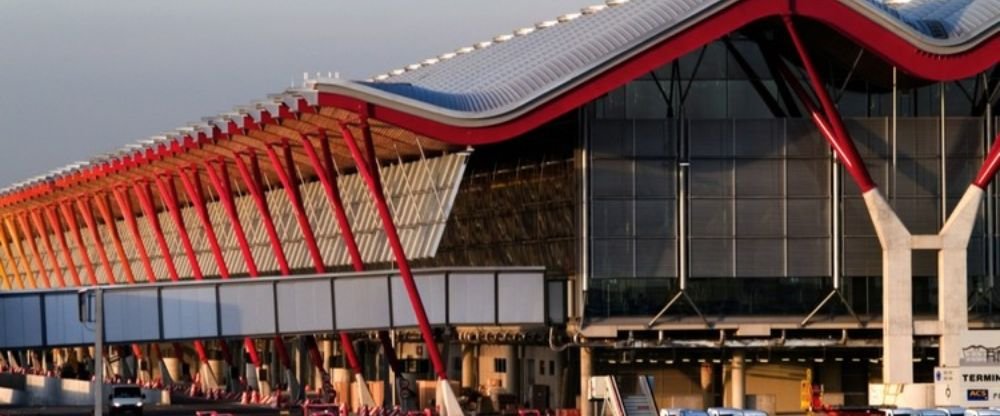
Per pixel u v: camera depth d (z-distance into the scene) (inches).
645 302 3248.0
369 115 3056.1
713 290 3265.3
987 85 3336.6
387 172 3939.5
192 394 4207.7
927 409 2743.6
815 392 3302.2
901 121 3324.3
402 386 3299.7
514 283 3277.6
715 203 3267.7
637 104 3265.3
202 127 3639.3
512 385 3727.9
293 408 3499.0
